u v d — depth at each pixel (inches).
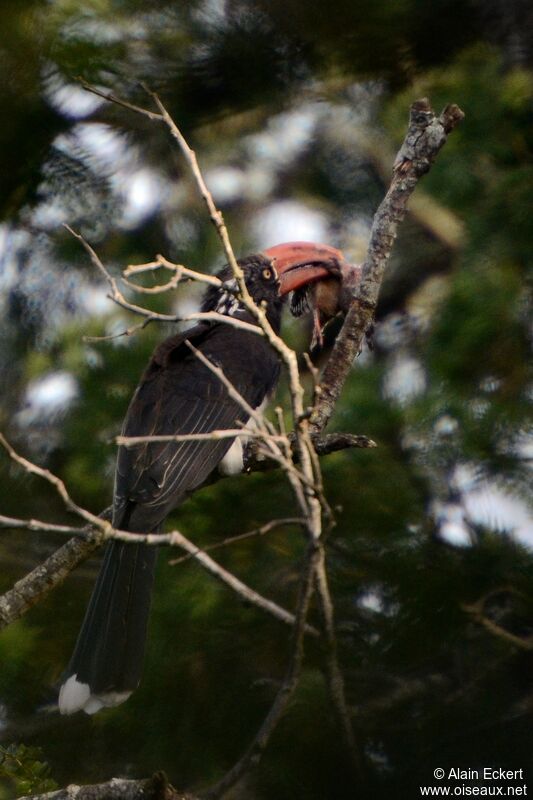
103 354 495.5
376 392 469.1
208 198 278.8
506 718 333.1
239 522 408.2
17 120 446.6
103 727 390.3
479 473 435.2
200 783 361.4
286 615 246.7
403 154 348.5
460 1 463.5
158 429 370.9
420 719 335.6
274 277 415.5
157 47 464.4
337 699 253.8
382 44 469.1
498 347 462.9
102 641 325.1
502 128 500.1
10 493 480.1
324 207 626.2
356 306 351.9
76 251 531.5
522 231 483.8
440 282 567.8
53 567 333.4
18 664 405.7
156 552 339.9
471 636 358.9
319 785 317.7
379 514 380.2
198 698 368.5
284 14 455.8
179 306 528.7
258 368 397.7
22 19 422.3
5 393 523.2
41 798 285.0
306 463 259.4
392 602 365.7
